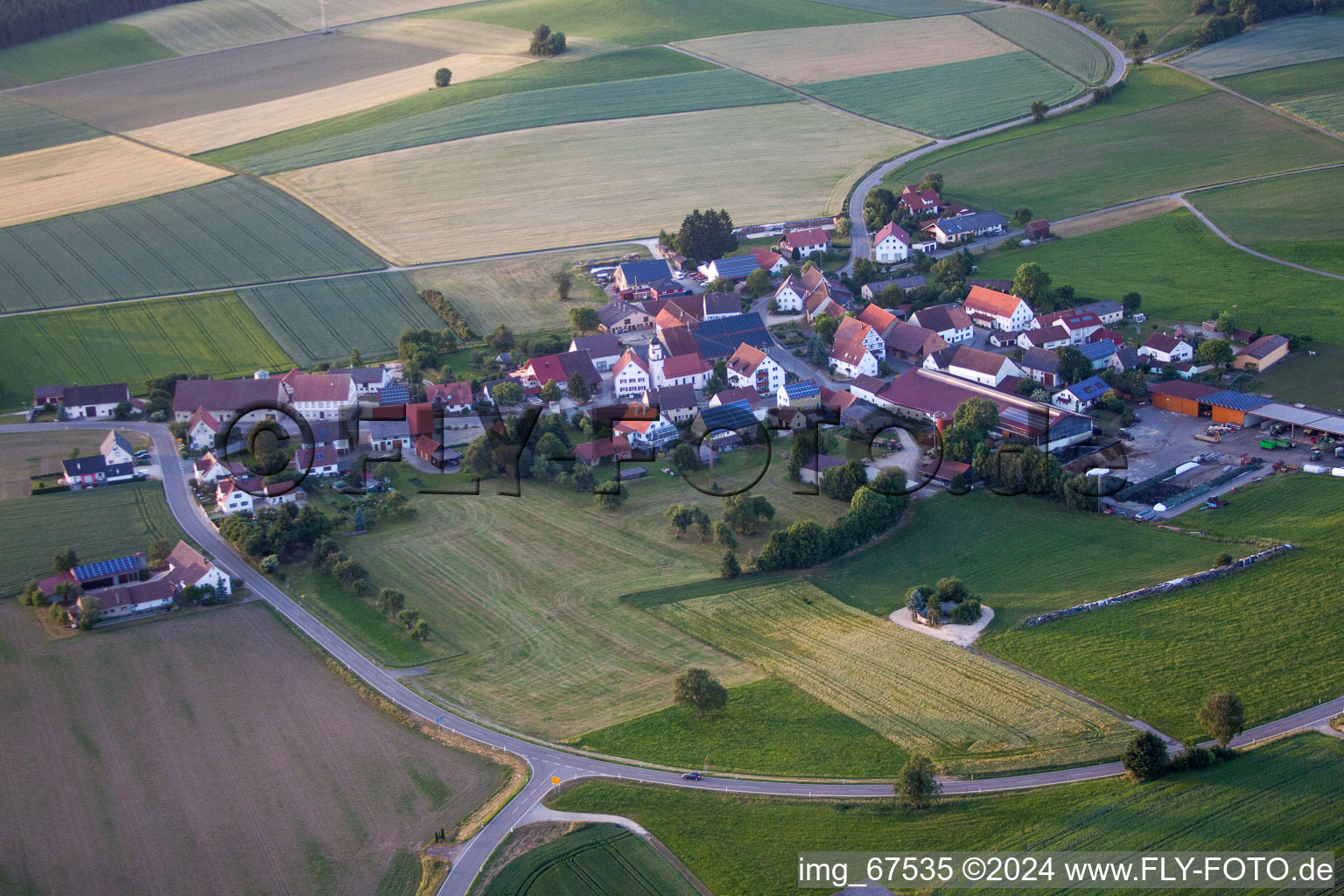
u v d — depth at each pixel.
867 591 146.75
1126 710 117.50
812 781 110.12
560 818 106.56
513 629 141.38
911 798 104.50
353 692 129.62
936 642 132.12
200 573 150.25
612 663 132.75
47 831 108.75
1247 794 103.50
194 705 127.50
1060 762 110.00
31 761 118.69
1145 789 105.25
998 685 122.69
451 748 118.62
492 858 101.50
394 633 141.62
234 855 104.81
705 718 120.38
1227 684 120.62
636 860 100.88
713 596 146.62
